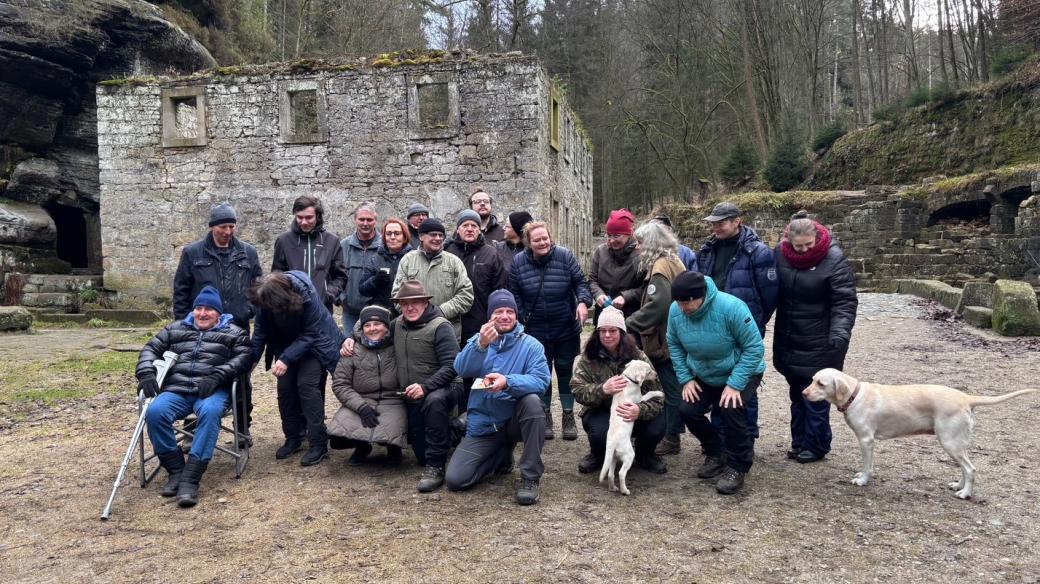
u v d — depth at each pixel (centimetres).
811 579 325
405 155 1453
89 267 1819
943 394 420
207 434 451
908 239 1881
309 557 360
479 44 2689
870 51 3186
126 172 1552
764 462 496
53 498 458
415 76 1443
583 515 405
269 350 542
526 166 1412
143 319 1452
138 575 347
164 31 1798
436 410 458
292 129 1521
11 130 1639
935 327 1112
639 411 441
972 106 2142
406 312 481
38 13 1555
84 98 1733
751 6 2798
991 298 1141
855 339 1027
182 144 1526
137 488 475
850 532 374
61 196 1748
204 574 346
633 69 3325
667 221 535
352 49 2548
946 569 331
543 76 1474
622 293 521
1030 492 424
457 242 575
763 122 2998
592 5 3334
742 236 504
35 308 1487
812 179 2598
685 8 2891
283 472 496
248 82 1498
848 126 2970
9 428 636
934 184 1897
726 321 430
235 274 561
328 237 591
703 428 457
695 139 2947
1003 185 1683
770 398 697
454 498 439
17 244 1608
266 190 1503
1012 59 2125
